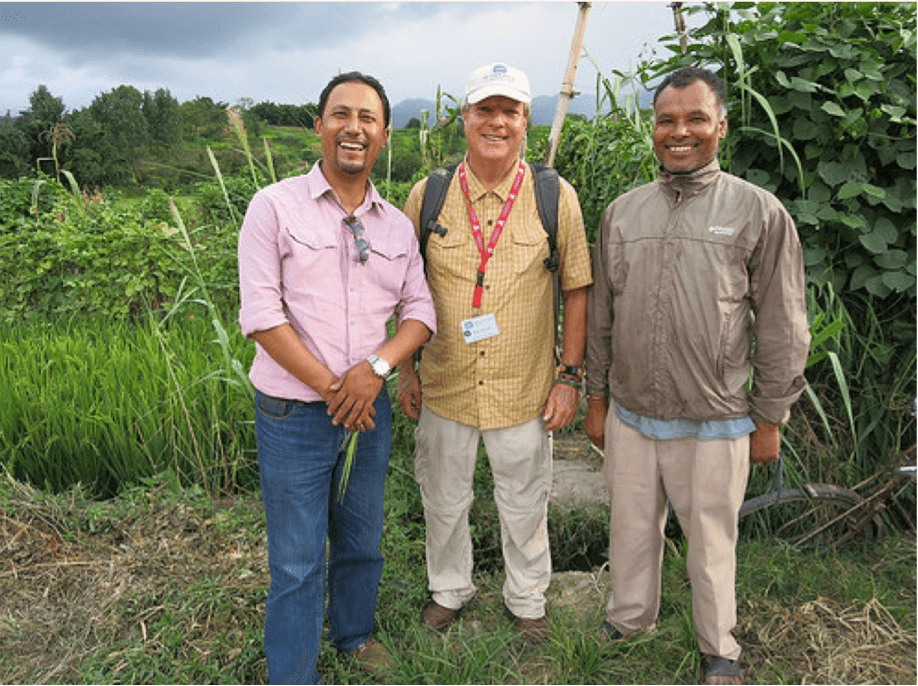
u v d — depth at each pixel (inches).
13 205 263.4
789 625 98.0
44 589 106.1
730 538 89.3
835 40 111.1
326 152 77.9
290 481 79.6
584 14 119.0
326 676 91.3
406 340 82.0
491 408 93.2
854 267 116.6
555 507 131.0
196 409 137.3
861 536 120.3
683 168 82.3
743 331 84.0
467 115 87.7
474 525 124.9
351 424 77.2
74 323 207.5
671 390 85.9
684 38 120.5
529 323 91.7
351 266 78.6
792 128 114.3
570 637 95.8
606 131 150.0
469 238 90.7
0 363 152.3
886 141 111.6
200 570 109.1
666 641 97.0
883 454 122.7
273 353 75.0
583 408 169.5
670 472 89.7
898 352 122.3
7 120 1310.3
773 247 80.7
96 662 92.3
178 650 93.9
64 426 137.9
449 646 94.5
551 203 90.0
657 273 84.4
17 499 122.4
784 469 117.6
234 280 197.8
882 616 99.3
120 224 213.9
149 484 130.8
